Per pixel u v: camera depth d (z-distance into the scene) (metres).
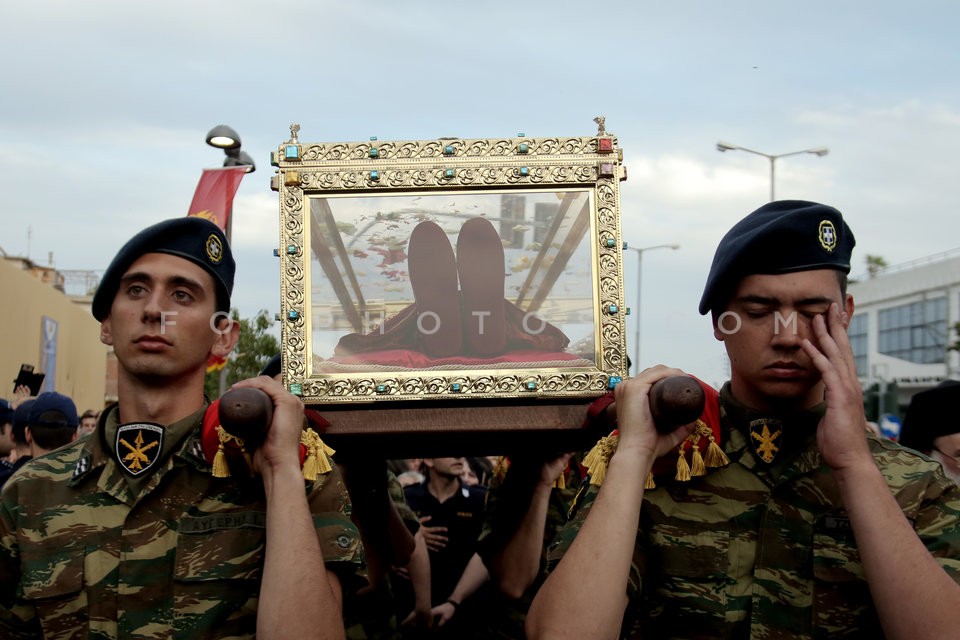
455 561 5.39
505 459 4.04
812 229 2.33
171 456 2.47
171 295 2.47
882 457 2.38
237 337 2.69
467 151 2.79
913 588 2.04
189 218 2.51
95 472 2.49
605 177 2.77
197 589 2.37
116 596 2.38
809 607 2.33
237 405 2.13
